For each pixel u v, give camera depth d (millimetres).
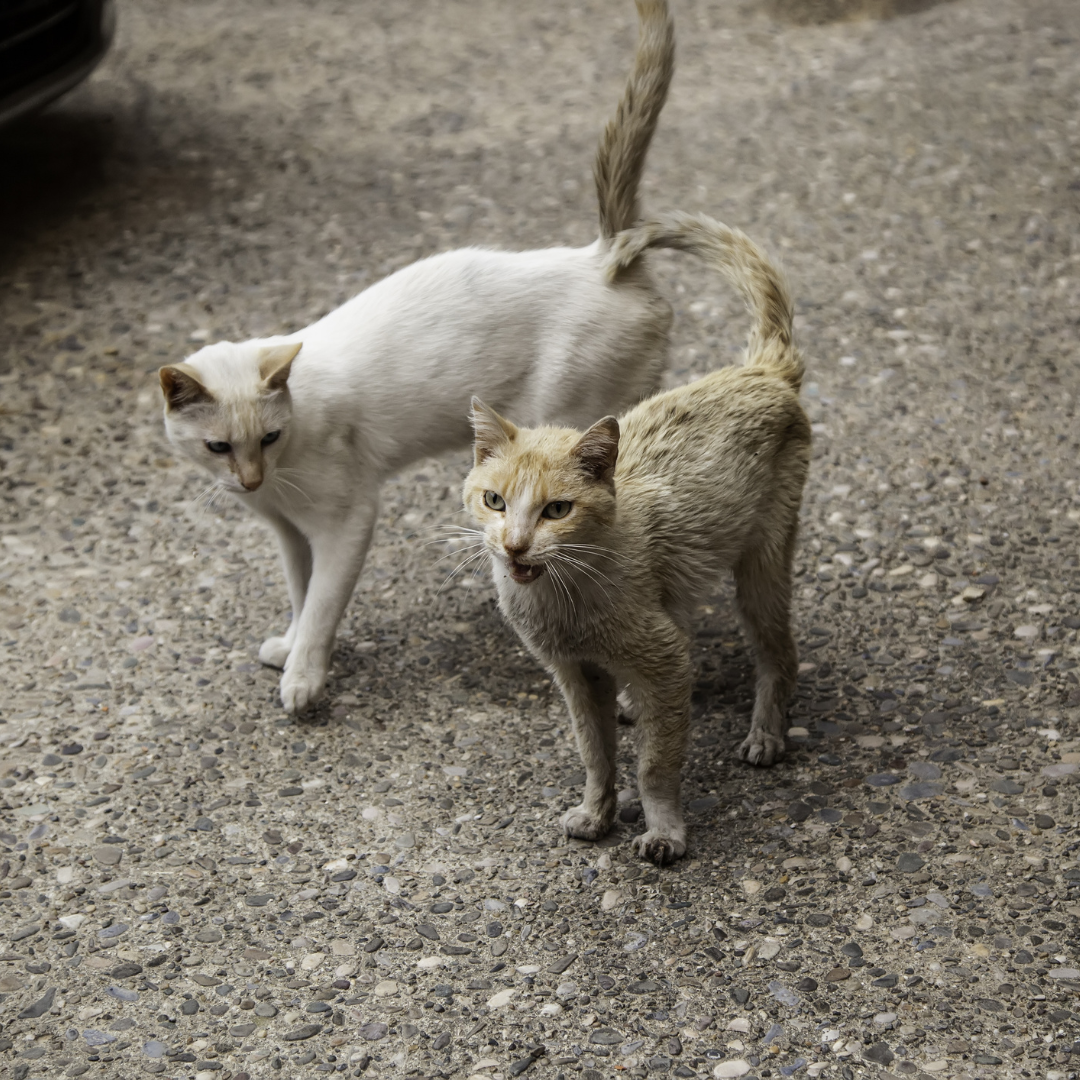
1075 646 2227
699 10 4297
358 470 2230
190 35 4223
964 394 2559
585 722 2080
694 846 2086
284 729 2217
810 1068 1931
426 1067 1948
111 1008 1993
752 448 2109
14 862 2100
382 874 2082
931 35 3904
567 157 3291
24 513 2469
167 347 2695
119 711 2236
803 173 3121
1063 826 2068
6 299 2789
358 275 2818
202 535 2443
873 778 2125
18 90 2891
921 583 2312
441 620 2328
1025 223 2852
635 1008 1975
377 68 3930
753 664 2258
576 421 2240
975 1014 1951
